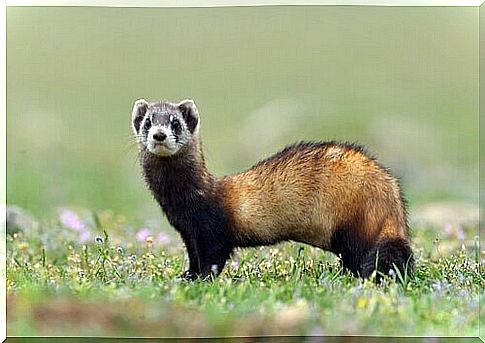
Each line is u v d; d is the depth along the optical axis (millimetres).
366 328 9039
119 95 17328
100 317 9320
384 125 17578
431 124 17328
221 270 10727
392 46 17031
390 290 9461
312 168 10570
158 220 15070
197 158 10586
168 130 10281
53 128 17391
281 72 17484
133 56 16922
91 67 17078
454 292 9859
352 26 16734
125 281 10164
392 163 17109
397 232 10297
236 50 17172
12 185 16547
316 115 17953
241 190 10641
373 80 17391
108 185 17469
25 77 16969
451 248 12305
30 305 9562
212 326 9180
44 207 16047
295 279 9961
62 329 9250
